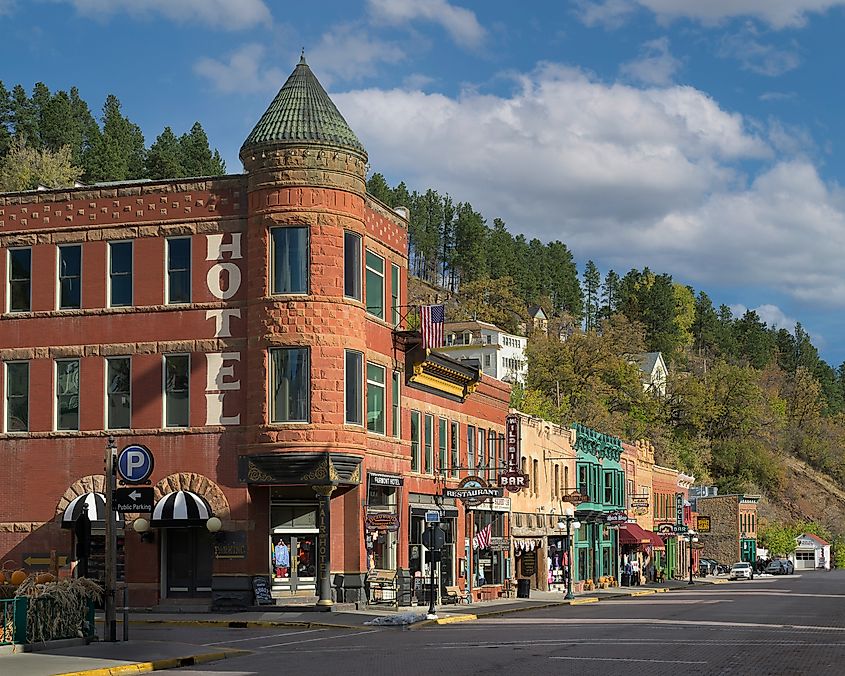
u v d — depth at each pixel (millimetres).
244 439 40719
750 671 21047
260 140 40969
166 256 42344
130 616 38531
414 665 22562
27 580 27031
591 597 60656
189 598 40688
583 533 75438
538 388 125625
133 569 40969
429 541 41344
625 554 89500
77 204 43438
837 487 199125
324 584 40031
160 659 23953
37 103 133125
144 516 40562
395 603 42781
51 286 43469
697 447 150750
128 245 42875
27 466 42969
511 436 57094
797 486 189375
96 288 43000
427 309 45875
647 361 194375
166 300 42188
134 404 42031
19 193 44062
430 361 48875
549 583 67250
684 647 26453
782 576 129125
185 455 41250
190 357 41688
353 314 41219
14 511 42938
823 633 31453
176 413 41688
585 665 22172
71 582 27875
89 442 42438
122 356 42500
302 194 40688
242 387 41031
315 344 40312
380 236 45000
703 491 129750
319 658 24750
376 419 44188
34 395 43219
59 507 42406
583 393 125438
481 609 46406
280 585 40938
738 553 136250
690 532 106750
